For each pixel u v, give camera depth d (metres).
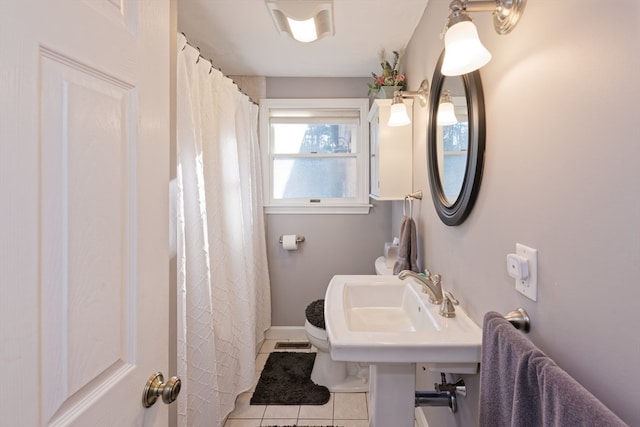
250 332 2.03
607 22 0.52
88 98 0.49
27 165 0.40
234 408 1.89
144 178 0.63
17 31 0.38
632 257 0.48
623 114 0.49
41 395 0.41
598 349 0.55
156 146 0.67
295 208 2.76
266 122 2.71
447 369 1.01
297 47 2.13
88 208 0.49
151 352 0.65
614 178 0.51
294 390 2.06
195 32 1.94
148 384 0.63
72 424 0.46
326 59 2.33
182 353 1.35
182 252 1.38
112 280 0.54
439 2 1.44
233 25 1.85
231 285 1.98
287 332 2.79
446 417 1.34
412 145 1.93
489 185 0.97
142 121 0.62
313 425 1.77
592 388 0.56
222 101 1.92
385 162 1.94
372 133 2.42
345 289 1.46
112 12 0.54
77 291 0.47
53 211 0.43
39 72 0.41
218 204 1.79
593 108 0.56
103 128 0.52
